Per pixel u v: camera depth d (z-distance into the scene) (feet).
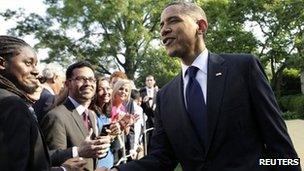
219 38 94.38
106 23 107.86
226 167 8.74
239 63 9.11
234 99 8.86
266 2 90.17
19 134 7.11
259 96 8.75
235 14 93.91
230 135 8.80
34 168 7.45
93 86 13.67
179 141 9.41
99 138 11.36
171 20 9.11
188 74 9.46
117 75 22.76
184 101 9.45
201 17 9.25
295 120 72.28
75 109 13.17
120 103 18.94
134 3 102.01
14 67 8.09
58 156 11.14
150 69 111.04
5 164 6.95
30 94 8.37
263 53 93.09
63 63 111.04
